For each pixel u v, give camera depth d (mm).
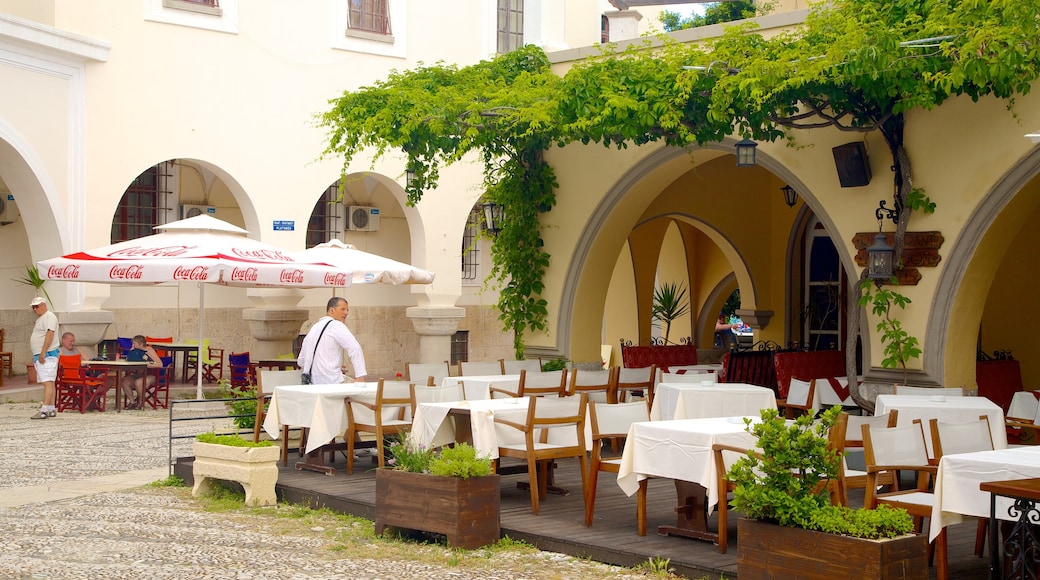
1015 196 9250
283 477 9641
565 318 12953
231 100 18219
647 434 7281
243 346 20375
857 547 5371
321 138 19094
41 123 16078
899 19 8805
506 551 7309
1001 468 5820
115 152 17078
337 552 7332
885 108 9570
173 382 19094
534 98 10195
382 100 11047
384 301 22016
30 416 15258
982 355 12438
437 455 8227
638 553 6816
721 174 16406
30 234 16547
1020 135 9125
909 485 8969
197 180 20188
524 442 8578
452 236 20453
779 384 13133
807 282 16656
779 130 9992
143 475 10594
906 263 9875
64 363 15656
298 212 18844
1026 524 5488
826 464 5816
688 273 19781
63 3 16547
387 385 9602
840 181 10320
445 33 20547
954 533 7574
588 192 12680
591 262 12805
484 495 7418
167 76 17578
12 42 15461
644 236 18500
